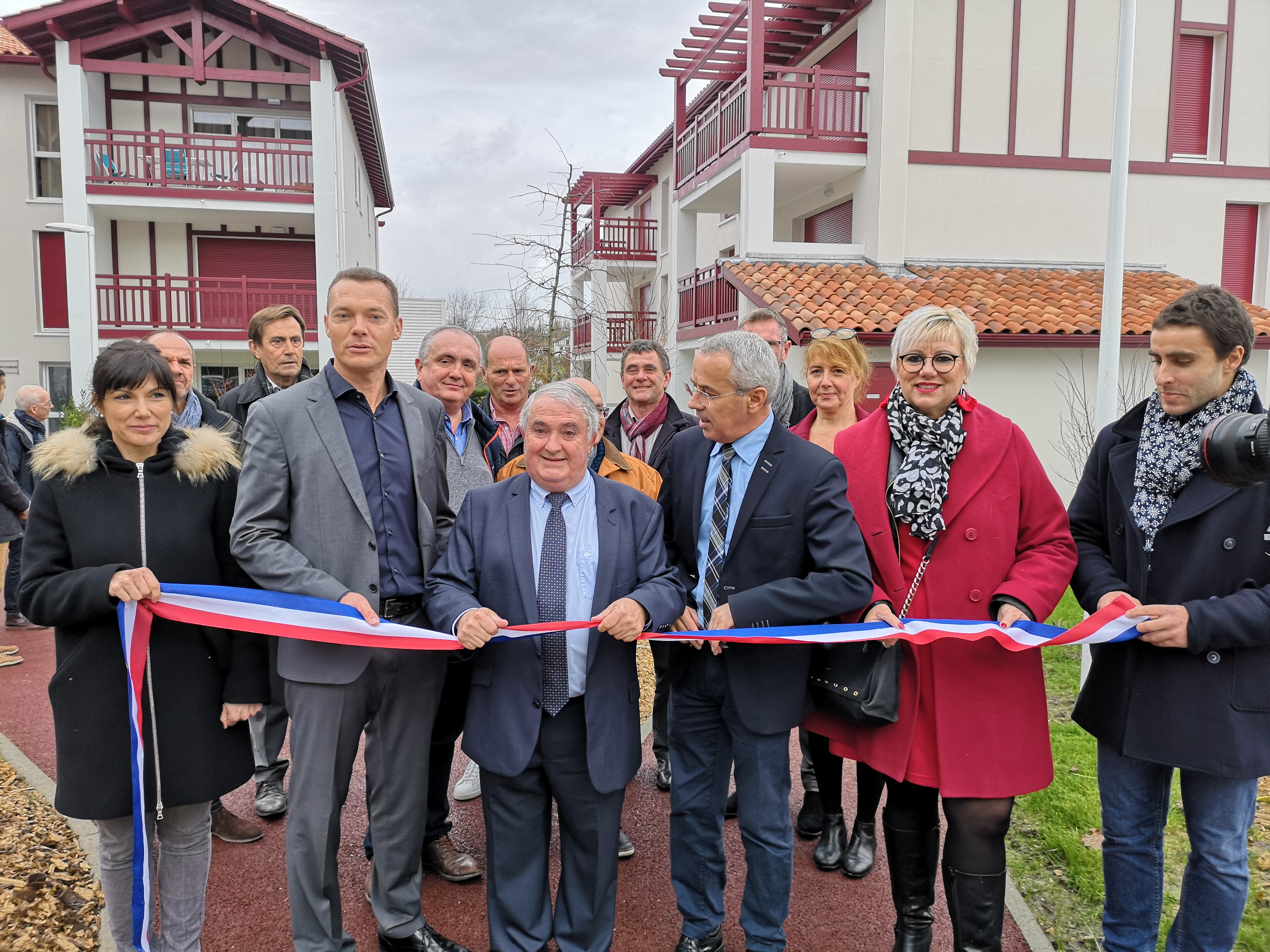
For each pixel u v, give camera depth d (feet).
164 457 8.57
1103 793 8.86
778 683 8.82
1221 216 46.26
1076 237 44.96
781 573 9.02
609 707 8.73
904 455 9.03
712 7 45.85
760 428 9.32
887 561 8.85
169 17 52.49
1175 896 10.55
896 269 43.04
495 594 8.86
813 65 50.24
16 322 62.85
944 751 8.35
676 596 8.80
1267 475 6.97
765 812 8.87
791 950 9.81
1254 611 7.43
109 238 58.29
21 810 12.80
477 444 13.39
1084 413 38.04
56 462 8.12
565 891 9.03
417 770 9.24
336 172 55.01
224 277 59.41
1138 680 8.20
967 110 43.70
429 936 9.49
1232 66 45.57
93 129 53.31
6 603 25.03
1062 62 44.09
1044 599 8.38
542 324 63.62
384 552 9.18
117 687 8.11
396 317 9.23
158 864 8.79
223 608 8.16
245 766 8.78
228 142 58.95
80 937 9.72
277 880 11.12
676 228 56.24
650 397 14.60
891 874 9.25
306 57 53.88
